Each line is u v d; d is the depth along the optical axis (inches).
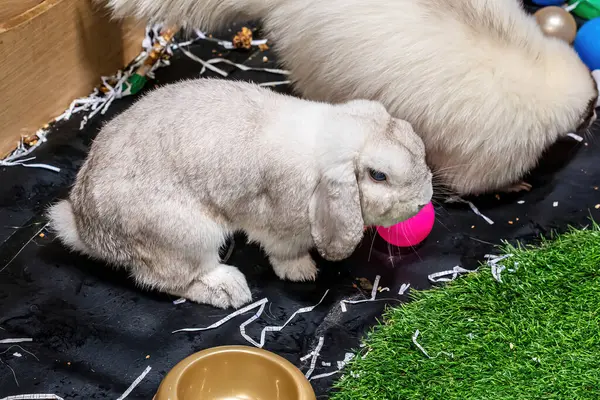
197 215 44.6
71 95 54.7
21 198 50.2
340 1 49.3
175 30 58.7
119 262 46.0
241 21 53.9
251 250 48.9
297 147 43.9
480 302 46.4
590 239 49.4
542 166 53.9
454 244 49.7
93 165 45.4
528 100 49.3
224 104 44.9
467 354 44.4
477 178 50.8
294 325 46.0
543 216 51.2
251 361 41.9
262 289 47.4
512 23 50.2
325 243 44.2
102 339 45.0
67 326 45.3
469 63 48.4
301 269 47.5
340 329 45.8
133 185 44.4
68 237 46.8
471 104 48.6
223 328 45.7
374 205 43.8
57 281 46.9
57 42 52.6
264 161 44.0
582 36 57.9
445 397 42.9
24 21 50.3
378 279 47.9
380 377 43.6
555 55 50.9
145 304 46.3
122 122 45.7
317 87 51.3
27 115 52.3
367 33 48.8
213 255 45.8
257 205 45.0
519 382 43.3
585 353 44.3
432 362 44.1
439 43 48.4
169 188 44.3
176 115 44.8
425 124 49.3
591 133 55.8
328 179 43.1
